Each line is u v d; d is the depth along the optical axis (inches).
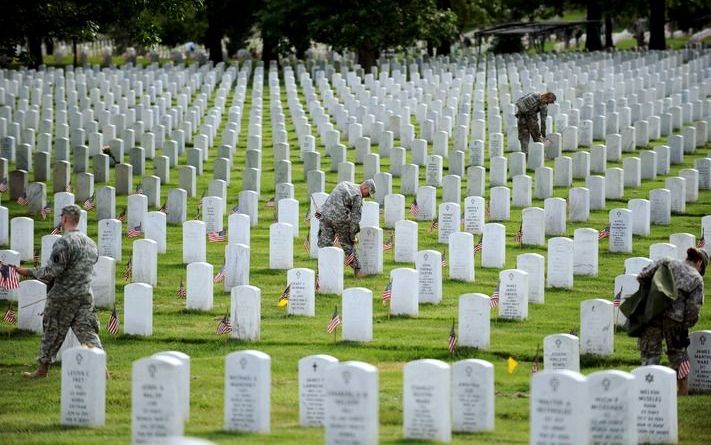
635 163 3410.4
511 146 3897.6
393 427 1557.6
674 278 1710.1
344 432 1392.7
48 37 4020.7
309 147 3823.8
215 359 1929.1
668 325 1717.5
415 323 2154.3
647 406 1508.4
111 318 2057.1
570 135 3885.3
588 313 1946.4
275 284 2453.2
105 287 2262.6
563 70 5364.2
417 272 2198.6
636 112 4266.7
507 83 4975.4
